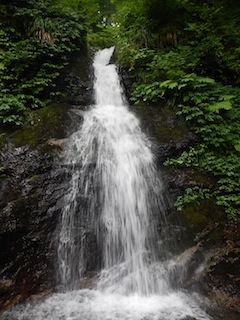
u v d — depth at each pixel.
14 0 6.86
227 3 8.77
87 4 8.90
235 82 7.45
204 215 5.08
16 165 4.93
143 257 4.95
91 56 9.59
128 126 6.30
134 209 5.30
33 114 5.77
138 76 7.73
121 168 5.57
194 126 6.13
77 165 5.24
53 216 4.79
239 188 5.29
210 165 5.62
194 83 6.42
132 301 4.41
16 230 4.41
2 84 5.93
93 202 5.14
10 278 4.29
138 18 8.30
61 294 4.56
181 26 8.05
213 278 4.48
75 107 7.12
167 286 4.64
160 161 5.77
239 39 7.70
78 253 4.84
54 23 7.07
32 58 6.41
